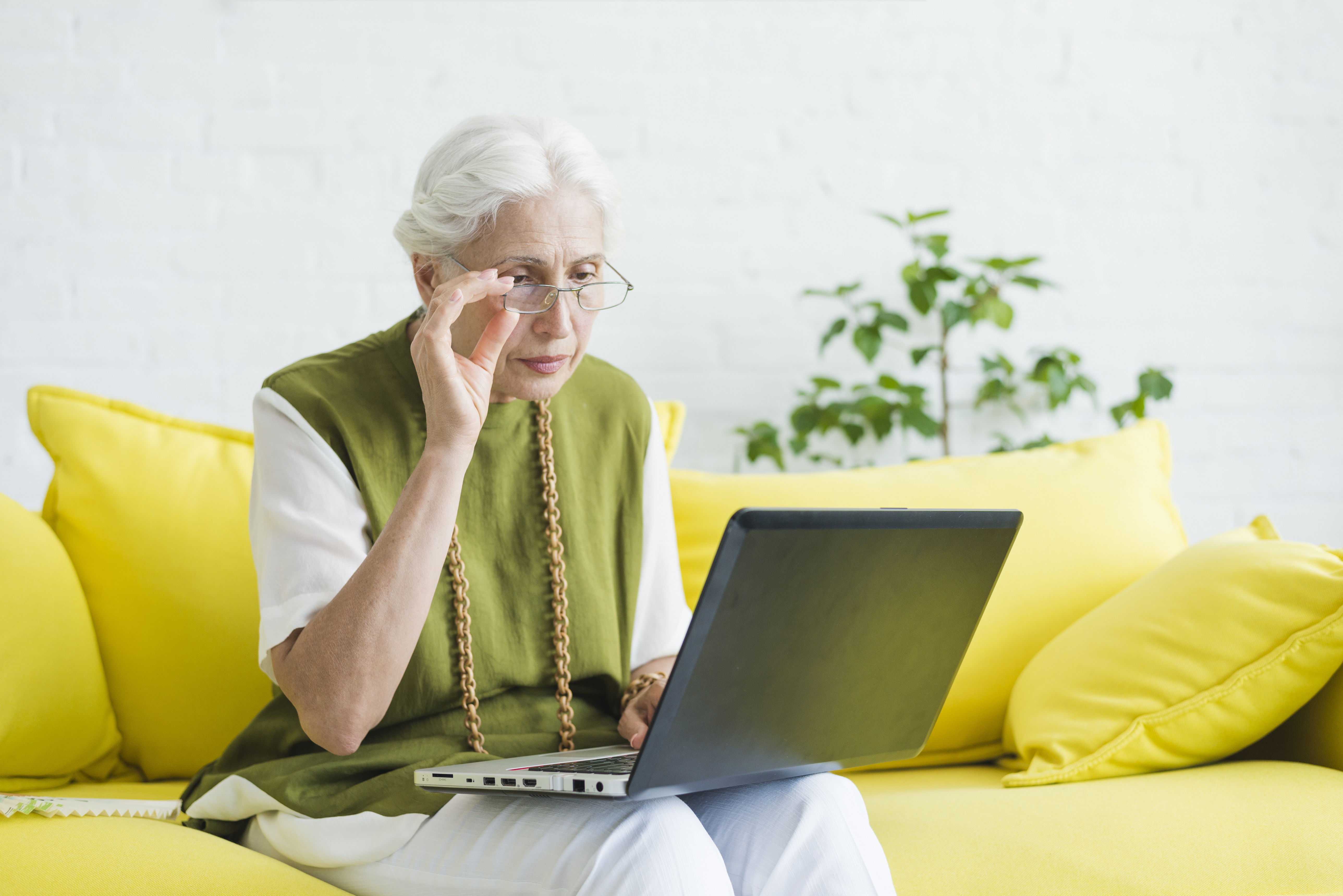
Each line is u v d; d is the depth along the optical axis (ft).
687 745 2.66
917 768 4.84
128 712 4.60
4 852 3.14
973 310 7.25
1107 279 7.97
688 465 7.63
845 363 7.77
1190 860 3.23
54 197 7.00
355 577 3.04
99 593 4.59
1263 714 4.00
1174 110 8.03
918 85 7.81
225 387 7.18
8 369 6.96
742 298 7.67
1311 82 8.14
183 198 7.13
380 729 3.51
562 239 3.40
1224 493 8.06
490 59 7.41
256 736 3.61
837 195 7.75
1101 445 5.51
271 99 7.21
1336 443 8.16
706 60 7.62
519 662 3.64
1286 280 8.13
